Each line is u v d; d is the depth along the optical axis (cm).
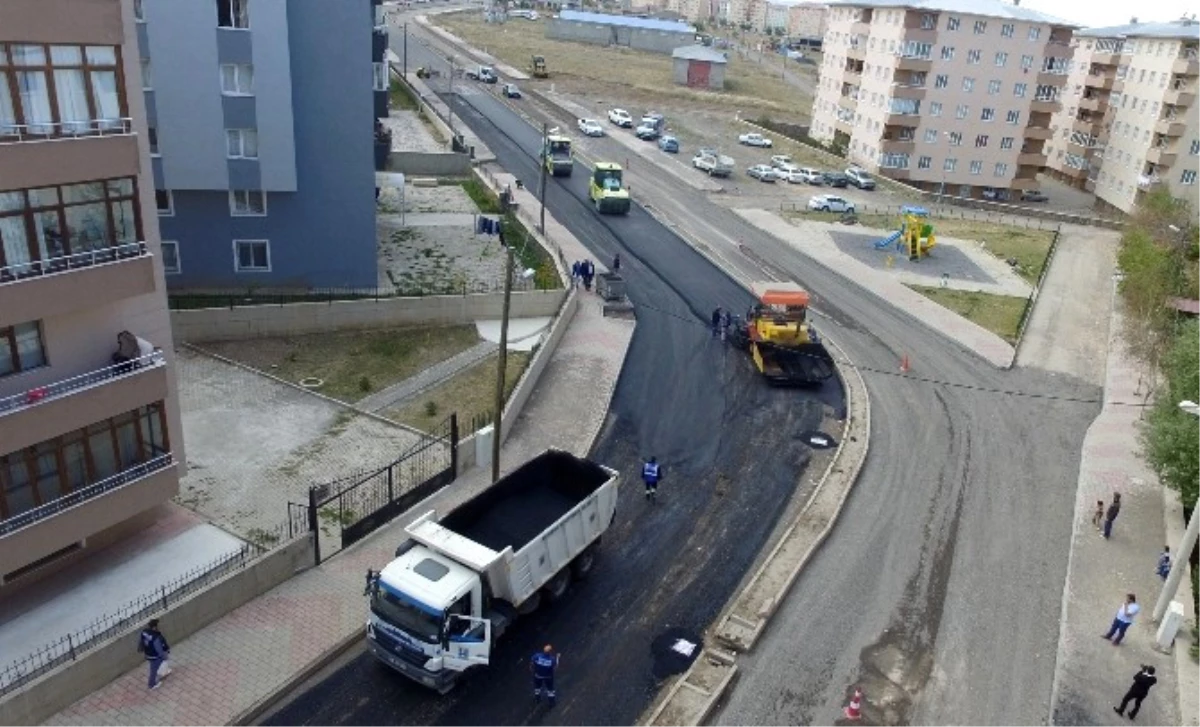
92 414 1950
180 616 1939
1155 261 5047
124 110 1948
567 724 1864
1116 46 9131
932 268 5547
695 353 3878
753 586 2338
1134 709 1989
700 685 1986
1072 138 9900
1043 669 2131
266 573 2120
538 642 2089
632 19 16262
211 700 1808
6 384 1886
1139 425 3369
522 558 1991
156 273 2145
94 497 1995
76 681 1752
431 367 3419
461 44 13800
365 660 1988
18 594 2020
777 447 3128
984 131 8419
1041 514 2827
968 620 2284
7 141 1742
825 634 2194
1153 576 2527
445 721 1839
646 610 2231
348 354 3456
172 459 2167
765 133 9831
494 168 6731
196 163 3494
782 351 3762
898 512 2777
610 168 6016
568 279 4381
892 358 4078
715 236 5738
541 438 3023
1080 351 4391
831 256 5578
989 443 3306
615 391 3434
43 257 1858
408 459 2738
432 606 1802
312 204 3797
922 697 2012
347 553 2303
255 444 2761
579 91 10981
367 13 3541
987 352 4241
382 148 4734
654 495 2750
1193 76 7888
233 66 3391
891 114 8275
